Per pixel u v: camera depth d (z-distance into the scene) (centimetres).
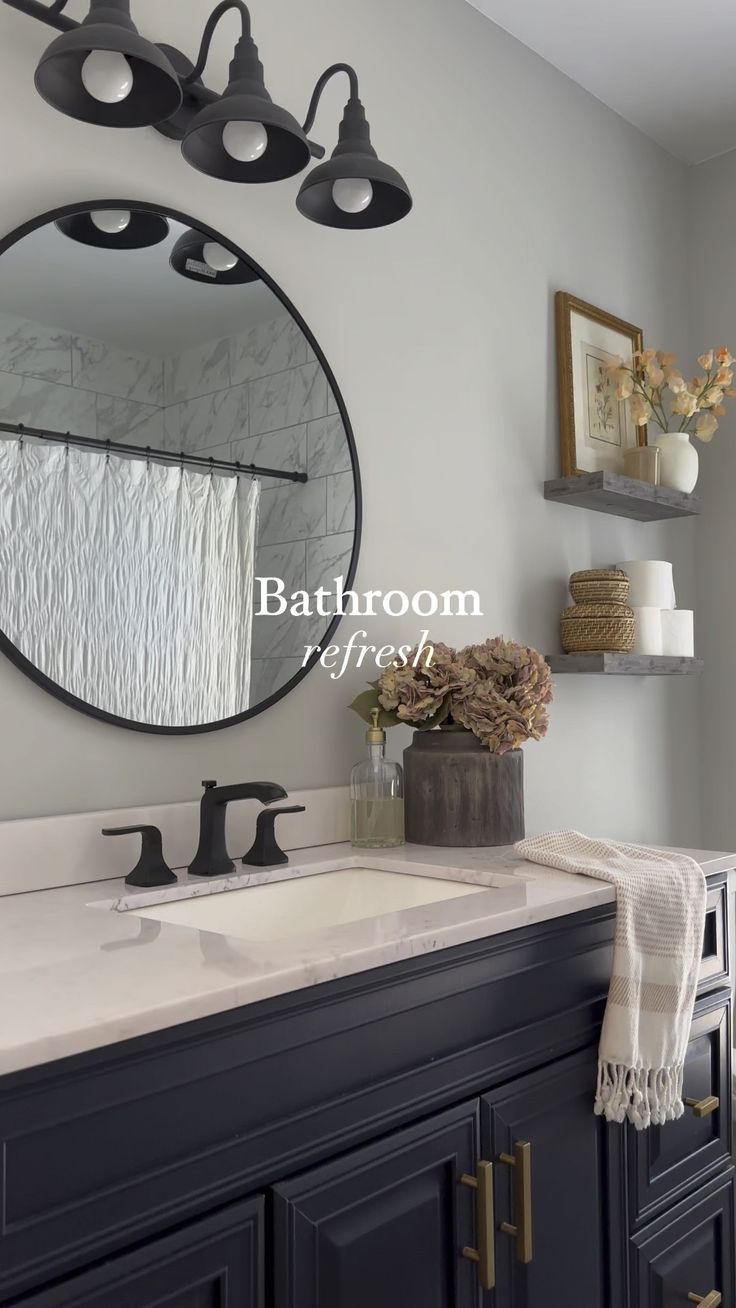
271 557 177
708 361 263
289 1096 101
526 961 134
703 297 305
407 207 165
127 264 159
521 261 242
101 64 126
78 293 152
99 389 154
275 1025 100
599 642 234
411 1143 115
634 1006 147
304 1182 102
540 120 252
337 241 196
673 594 267
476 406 226
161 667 159
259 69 147
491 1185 124
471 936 122
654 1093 151
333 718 190
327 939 112
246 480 174
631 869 156
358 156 157
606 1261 148
